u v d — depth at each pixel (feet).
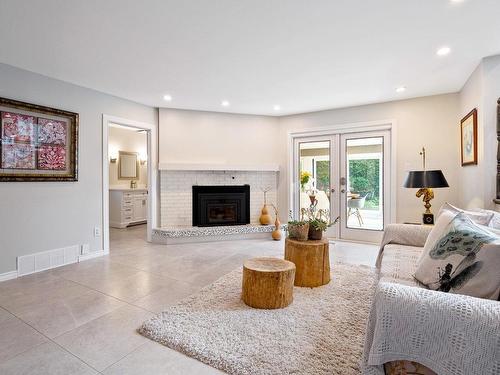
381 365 3.59
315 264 8.77
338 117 15.67
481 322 2.99
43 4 6.43
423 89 12.55
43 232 10.74
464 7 6.67
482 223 6.30
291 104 14.94
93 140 12.47
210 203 16.58
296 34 7.89
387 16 7.04
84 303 7.78
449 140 13.03
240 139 16.94
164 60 9.57
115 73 10.67
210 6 6.57
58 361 5.33
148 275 10.07
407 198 13.94
